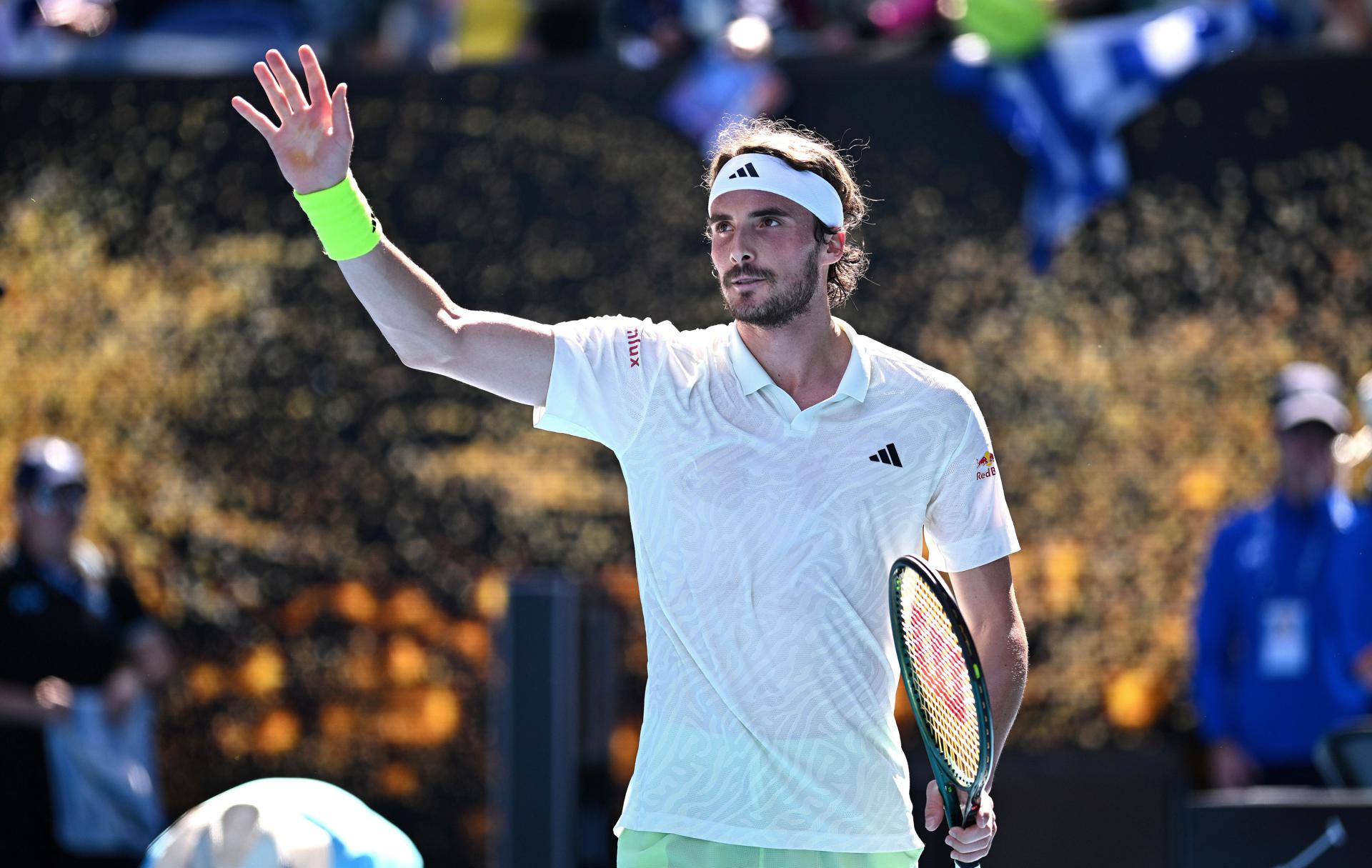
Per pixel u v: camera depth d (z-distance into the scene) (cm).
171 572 2527
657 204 2478
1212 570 2277
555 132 2494
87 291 2555
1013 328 2436
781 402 1023
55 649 2248
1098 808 1917
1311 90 2425
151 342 2545
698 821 1011
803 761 1005
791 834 1006
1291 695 2212
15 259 2564
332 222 969
